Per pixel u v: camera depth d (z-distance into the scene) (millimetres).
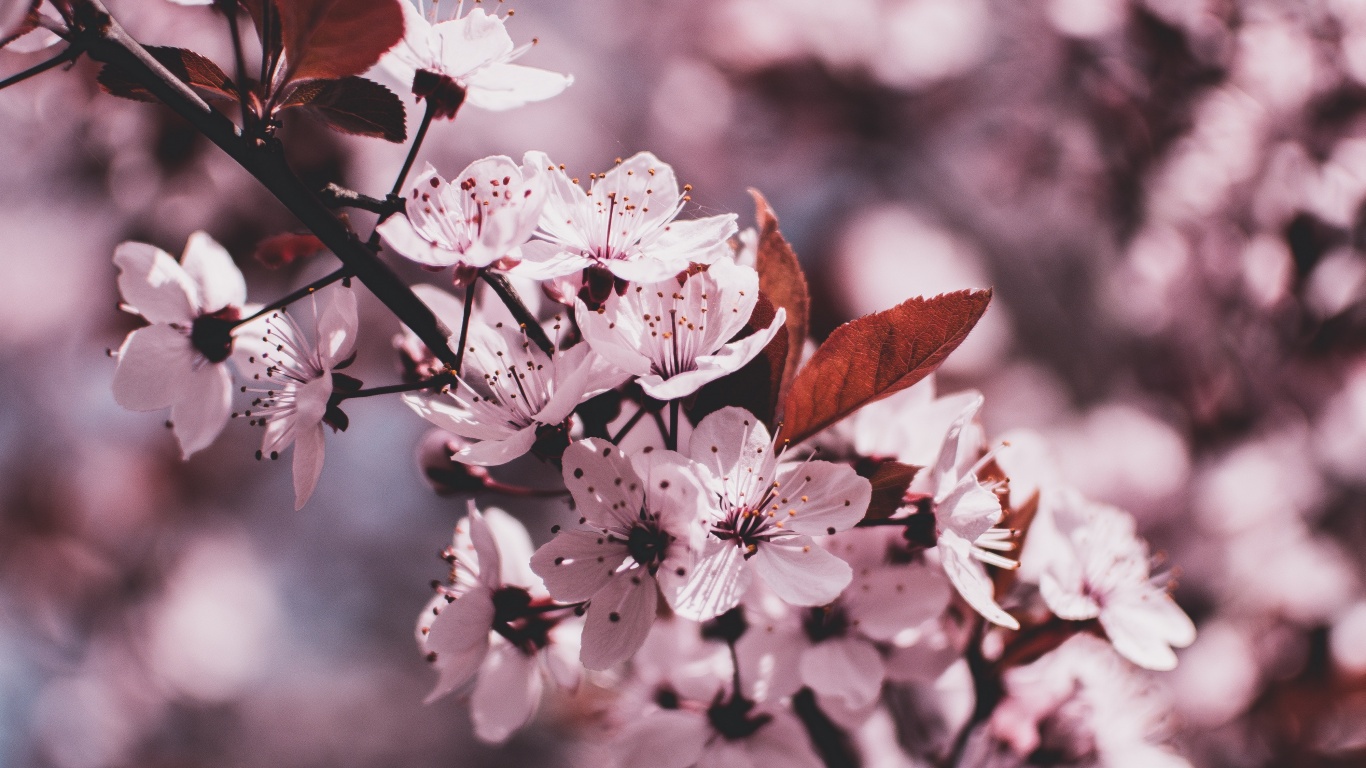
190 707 1023
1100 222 751
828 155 936
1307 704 555
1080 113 720
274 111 314
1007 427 821
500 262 307
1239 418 688
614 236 314
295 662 1146
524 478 875
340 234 312
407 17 314
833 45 888
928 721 362
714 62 923
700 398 315
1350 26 636
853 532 328
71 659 961
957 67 865
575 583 305
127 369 327
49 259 850
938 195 922
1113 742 343
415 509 1188
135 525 960
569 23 1068
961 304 307
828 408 315
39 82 737
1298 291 628
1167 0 665
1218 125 652
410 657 1161
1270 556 645
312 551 1146
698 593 301
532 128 909
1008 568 328
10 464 929
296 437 310
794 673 325
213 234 685
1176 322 687
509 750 872
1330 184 623
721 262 310
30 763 962
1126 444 719
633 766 324
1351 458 650
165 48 316
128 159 707
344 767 1079
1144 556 340
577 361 308
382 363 834
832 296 909
